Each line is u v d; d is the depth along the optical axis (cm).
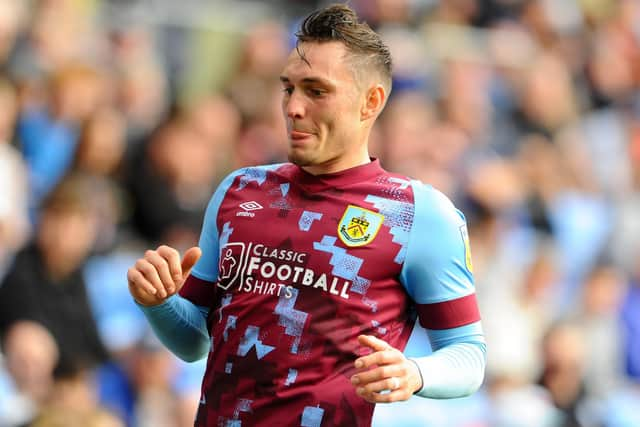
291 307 1127
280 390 1115
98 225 2406
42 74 2644
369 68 1166
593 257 3181
